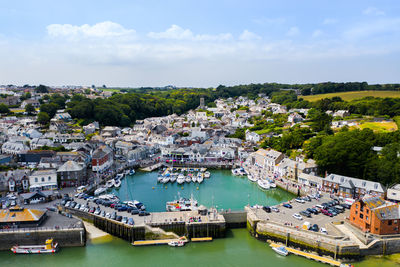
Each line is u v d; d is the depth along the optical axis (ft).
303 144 531.91
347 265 225.15
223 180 449.89
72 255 248.93
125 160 547.90
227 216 301.43
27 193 327.06
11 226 261.03
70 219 281.13
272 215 294.87
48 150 472.44
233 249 259.80
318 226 271.49
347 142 388.98
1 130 622.95
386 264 232.32
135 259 243.60
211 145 597.11
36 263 236.84
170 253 253.03
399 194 314.55
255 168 493.36
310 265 234.17
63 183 384.88
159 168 510.99
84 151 509.35
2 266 231.71
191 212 301.84
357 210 263.29
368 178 370.53
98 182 406.00
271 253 253.24
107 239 276.21
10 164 440.04
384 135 460.55
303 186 386.52
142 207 327.26
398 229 249.96
